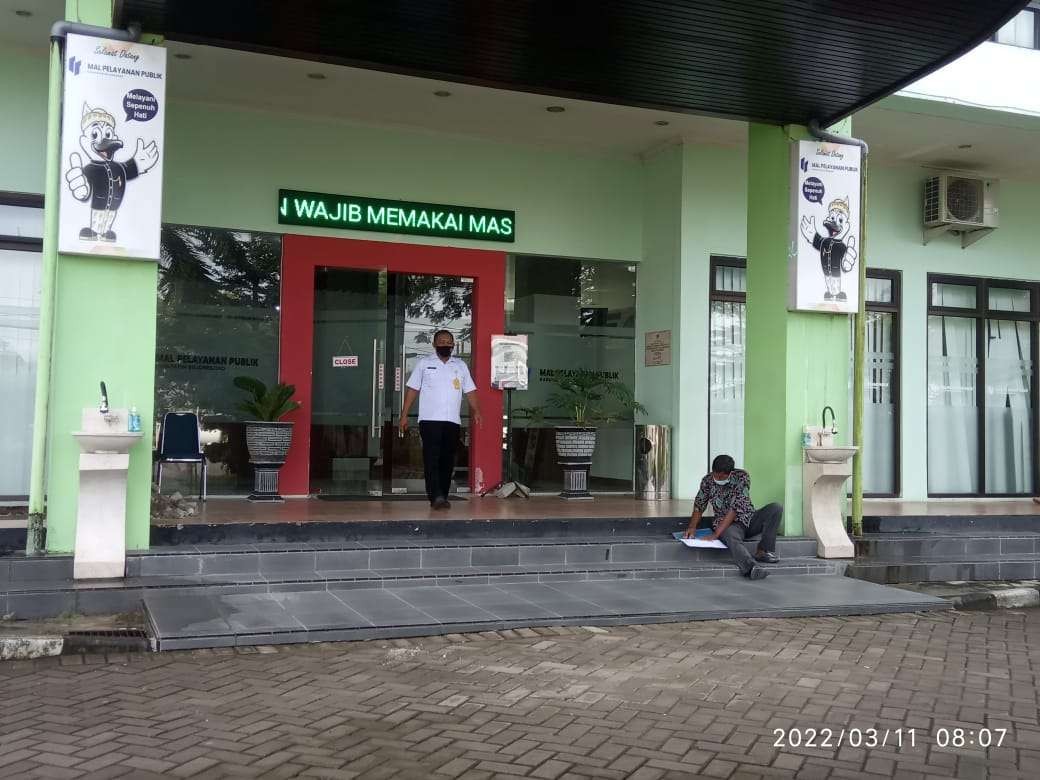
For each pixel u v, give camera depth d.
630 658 5.86
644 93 8.69
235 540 7.66
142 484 7.25
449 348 9.69
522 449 11.53
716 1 6.87
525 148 11.52
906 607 7.53
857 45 7.60
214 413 10.28
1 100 9.17
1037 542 9.66
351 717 4.63
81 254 7.02
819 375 9.38
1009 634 6.87
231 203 10.29
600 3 6.90
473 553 7.97
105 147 7.04
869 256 12.38
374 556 7.66
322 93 9.96
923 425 12.60
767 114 9.17
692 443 11.32
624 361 12.05
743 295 11.72
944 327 12.91
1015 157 12.01
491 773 3.96
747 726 4.63
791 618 7.15
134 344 7.18
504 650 5.98
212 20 7.18
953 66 9.88
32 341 9.41
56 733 4.34
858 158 9.44
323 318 10.77
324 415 10.73
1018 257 13.13
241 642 5.93
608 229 11.91
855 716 4.82
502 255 11.41
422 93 9.92
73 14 7.09
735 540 8.37
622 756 4.18
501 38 7.56
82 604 6.53
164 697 4.90
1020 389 13.24
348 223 10.70
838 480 9.10
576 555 8.27
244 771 3.91
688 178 11.37
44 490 6.99
